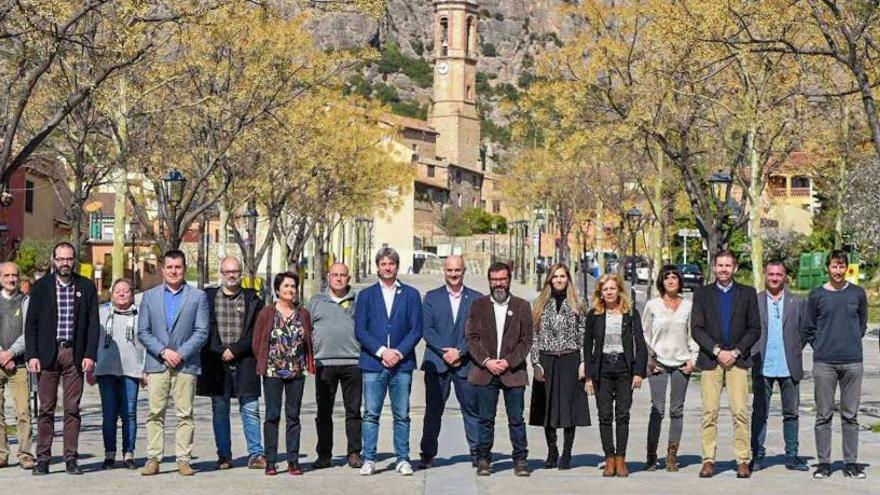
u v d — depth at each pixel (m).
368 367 14.05
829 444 13.97
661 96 28.84
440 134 189.62
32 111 30.69
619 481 13.53
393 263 14.15
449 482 13.42
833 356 13.91
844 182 39.84
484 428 14.14
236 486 13.10
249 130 35.12
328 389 14.59
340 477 13.83
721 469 14.77
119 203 29.23
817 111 29.19
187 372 14.07
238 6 24.62
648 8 29.20
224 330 14.46
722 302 13.95
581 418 14.22
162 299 14.09
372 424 14.09
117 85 27.97
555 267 14.25
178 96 31.69
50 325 13.98
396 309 14.11
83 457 16.02
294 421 14.12
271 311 14.20
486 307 14.07
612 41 30.39
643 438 18.58
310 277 78.31
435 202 159.75
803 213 92.12
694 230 72.69
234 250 98.62
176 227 32.97
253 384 14.55
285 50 32.38
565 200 64.44
